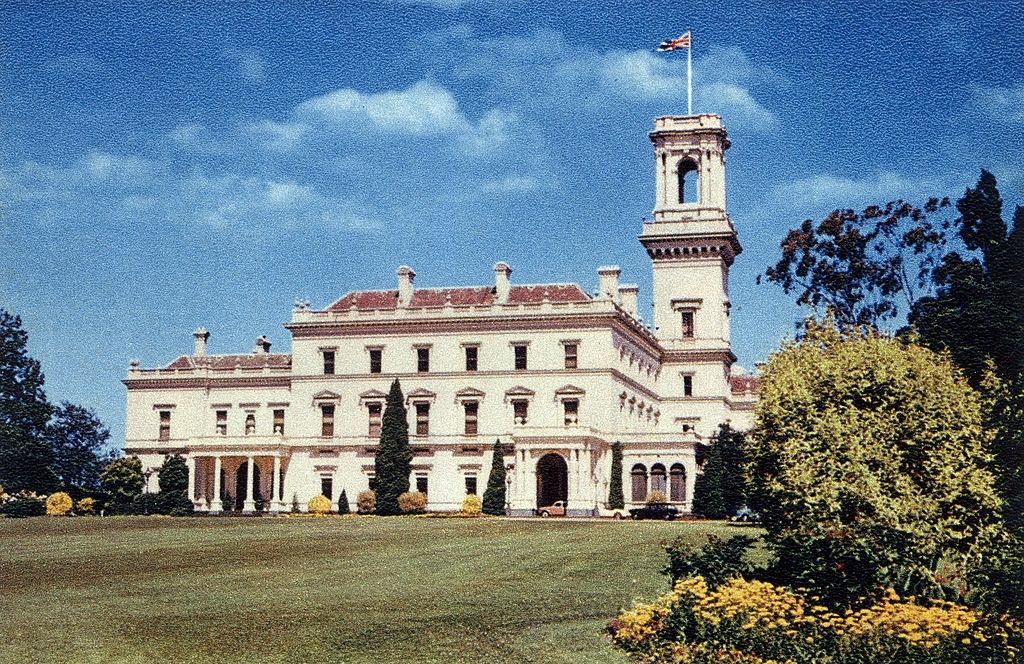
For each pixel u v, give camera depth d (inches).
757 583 1572.3
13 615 1987.0
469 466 5039.4
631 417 5285.4
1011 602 1462.8
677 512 4704.7
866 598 1582.2
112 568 2603.3
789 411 2322.8
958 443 2073.1
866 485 2028.8
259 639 1758.1
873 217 4402.1
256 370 5536.4
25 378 5315.0
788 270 4507.9
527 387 5032.0
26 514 4532.5
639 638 1616.6
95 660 1643.7
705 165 5851.4
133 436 5625.0
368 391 5191.9
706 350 5757.9
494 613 1945.1
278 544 3061.0
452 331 5132.9
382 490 4867.1
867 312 4446.4
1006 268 3053.6
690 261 5836.6
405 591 2219.5
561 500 4909.0
